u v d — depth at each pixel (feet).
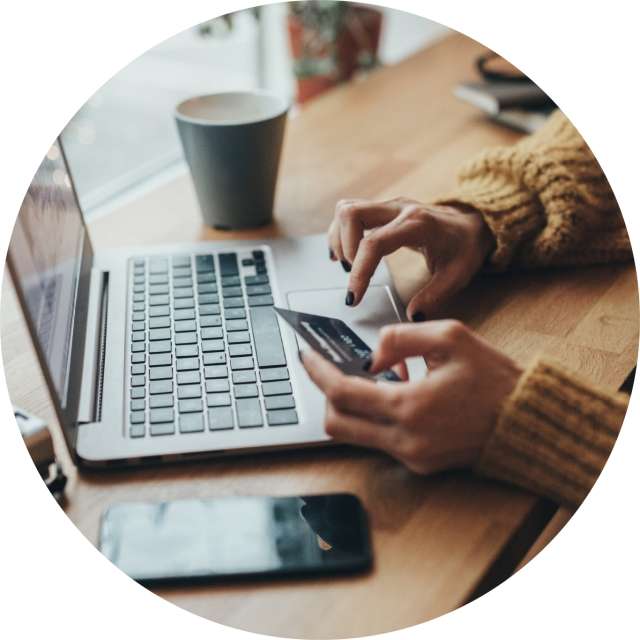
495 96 3.58
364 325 2.25
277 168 2.77
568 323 2.34
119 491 1.79
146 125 4.59
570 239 2.58
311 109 3.81
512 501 1.78
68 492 1.79
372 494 1.79
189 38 5.16
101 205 3.49
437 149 3.41
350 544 1.65
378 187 3.10
